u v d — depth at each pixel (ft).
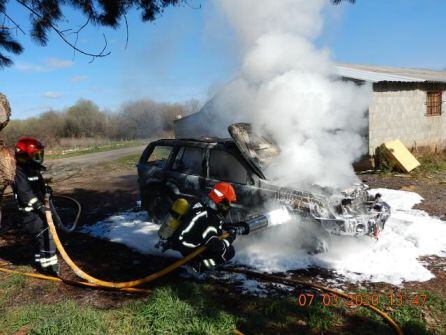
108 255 17.60
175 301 11.88
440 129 46.32
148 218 22.91
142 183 21.79
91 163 56.49
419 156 41.42
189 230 12.37
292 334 10.60
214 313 11.28
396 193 26.53
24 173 14.76
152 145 22.03
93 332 10.53
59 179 42.34
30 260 17.58
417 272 14.07
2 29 23.99
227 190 12.52
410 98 41.11
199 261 12.76
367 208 16.17
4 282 14.80
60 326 10.90
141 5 21.66
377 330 10.67
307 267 14.99
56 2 21.95
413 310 11.55
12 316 11.98
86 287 14.29
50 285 14.52
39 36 22.91
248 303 12.40
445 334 10.43
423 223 19.35
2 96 20.57
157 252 17.47
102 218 24.22
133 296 13.26
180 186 19.75
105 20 21.52
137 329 10.81
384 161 35.78
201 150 19.35
